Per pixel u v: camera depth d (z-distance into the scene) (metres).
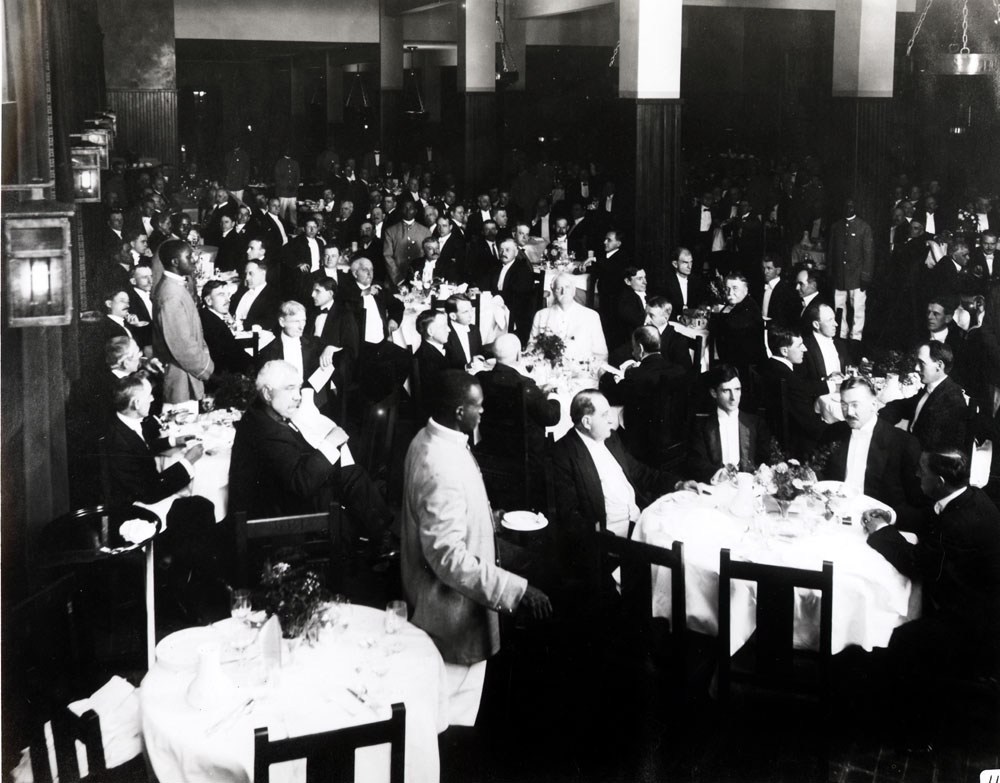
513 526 5.22
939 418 6.16
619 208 12.07
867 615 4.31
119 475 5.22
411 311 9.03
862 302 10.91
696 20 18.47
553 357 7.33
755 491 5.04
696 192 15.16
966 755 4.02
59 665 3.94
